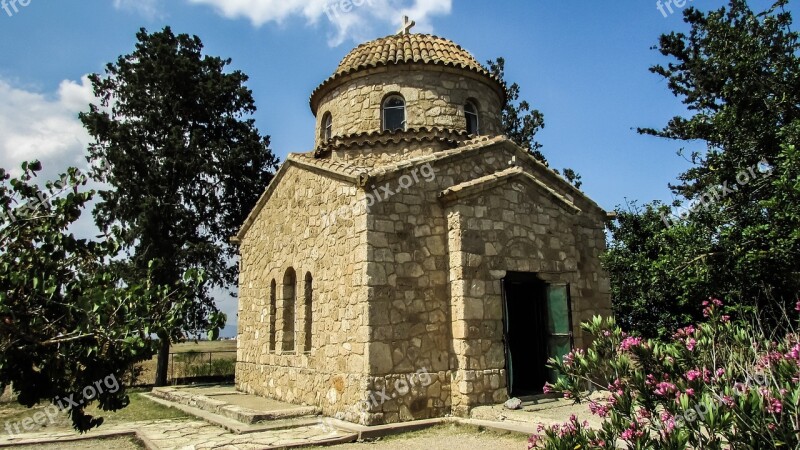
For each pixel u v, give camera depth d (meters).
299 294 14.13
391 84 15.78
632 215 12.97
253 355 16.80
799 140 9.02
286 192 15.63
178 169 24.70
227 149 25.98
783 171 9.45
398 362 11.02
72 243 5.89
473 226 12.05
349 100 16.17
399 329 11.17
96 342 5.35
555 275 13.15
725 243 9.69
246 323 17.81
